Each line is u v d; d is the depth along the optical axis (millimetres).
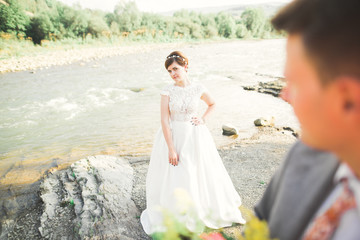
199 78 11617
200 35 57500
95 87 10547
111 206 2963
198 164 2447
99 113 7344
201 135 2520
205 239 770
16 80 12578
